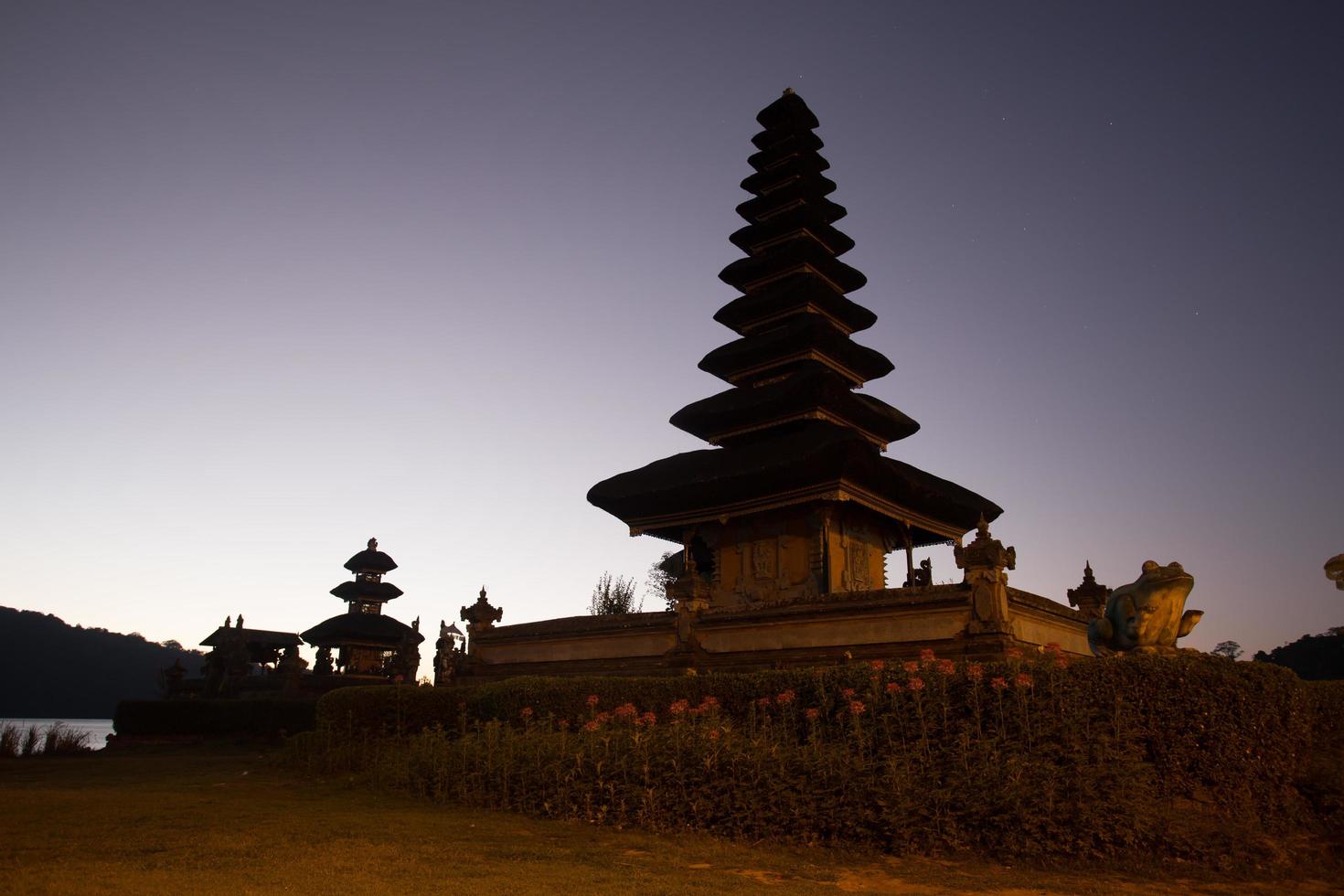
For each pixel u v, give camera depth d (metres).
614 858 10.99
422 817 13.87
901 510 30.42
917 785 12.34
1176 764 12.80
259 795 16.72
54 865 9.78
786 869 10.61
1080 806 11.29
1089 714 13.05
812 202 36.00
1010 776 11.84
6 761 27.59
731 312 34.62
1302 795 12.84
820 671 16.28
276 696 43.19
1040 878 10.43
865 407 31.30
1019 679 13.36
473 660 29.81
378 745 21.14
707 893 9.11
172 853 10.63
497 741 16.45
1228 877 10.72
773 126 36.81
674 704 15.58
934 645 20.56
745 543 30.73
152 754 30.81
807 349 32.03
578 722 18.97
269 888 8.92
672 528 32.28
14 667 149.00
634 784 13.48
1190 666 13.15
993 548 20.25
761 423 31.56
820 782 12.45
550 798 14.18
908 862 11.05
